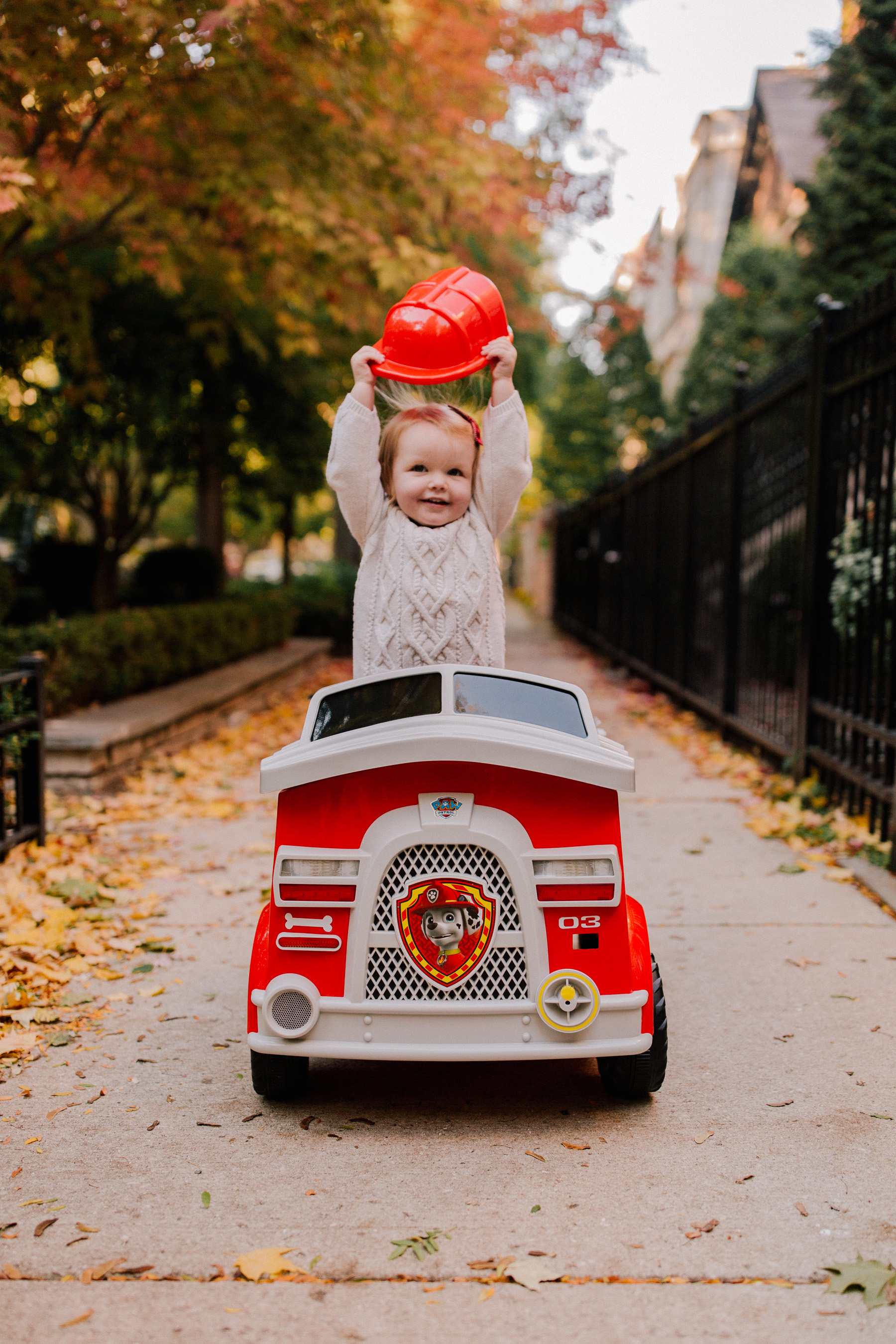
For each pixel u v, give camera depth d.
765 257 18.31
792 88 20.52
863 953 4.23
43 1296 2.21
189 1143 2.85
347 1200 2.56
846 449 6.25
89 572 16.06
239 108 6.90
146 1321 2.14
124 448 13.91
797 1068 3.28
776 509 7.59
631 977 2.86
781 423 7.46
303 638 16.91
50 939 4.23
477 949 2.81
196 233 8.20
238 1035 3.53
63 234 8.68
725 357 18.45
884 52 12.55
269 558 51.59
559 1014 2.78
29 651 7.18
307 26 6.46
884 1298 2.18
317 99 7.06
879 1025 3.58
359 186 7.45
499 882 2.82
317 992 2.82
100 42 6.05
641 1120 2.97
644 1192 2.59
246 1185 2.63
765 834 5.95
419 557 3.22
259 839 6.02
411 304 3.22
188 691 9.16
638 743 9.00
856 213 12.69
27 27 5.79
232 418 13.39
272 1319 2.14
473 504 3.35
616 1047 2.81
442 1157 2.78
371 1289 2.23
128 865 5.43
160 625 9.31
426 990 2.81
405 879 2.81
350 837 2.82
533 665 15.38
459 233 9.92
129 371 12.19
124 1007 3.74
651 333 39.22
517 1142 2.85
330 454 3.29
